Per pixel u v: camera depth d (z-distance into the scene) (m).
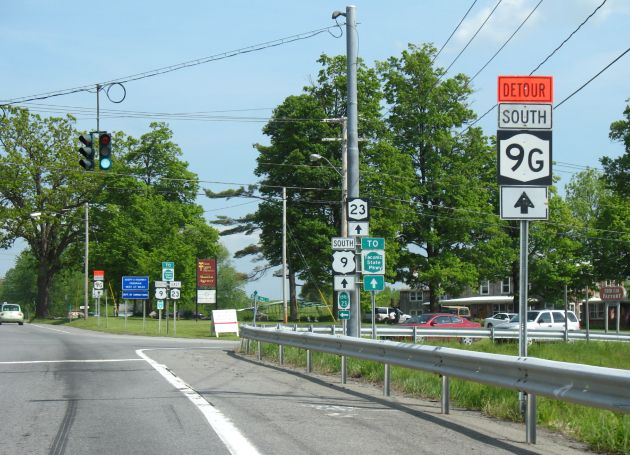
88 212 68.69
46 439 9.04
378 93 55.38
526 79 10.93
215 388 13.90
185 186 72.25
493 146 56.75
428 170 55.81
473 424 10.20
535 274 62.09
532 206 10.81
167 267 43.12
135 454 8.16
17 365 18.89
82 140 24.48
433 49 56.00
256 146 61.19
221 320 42.72
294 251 58.22
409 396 13.14
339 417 10.56
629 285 76.12
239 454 8.09
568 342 32.75
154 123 72.38
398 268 56.72
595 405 7.85
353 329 20.86
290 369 18.02
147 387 14.09
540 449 8.60
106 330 47.94
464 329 34.34
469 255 55.94
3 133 65.44
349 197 20.88
